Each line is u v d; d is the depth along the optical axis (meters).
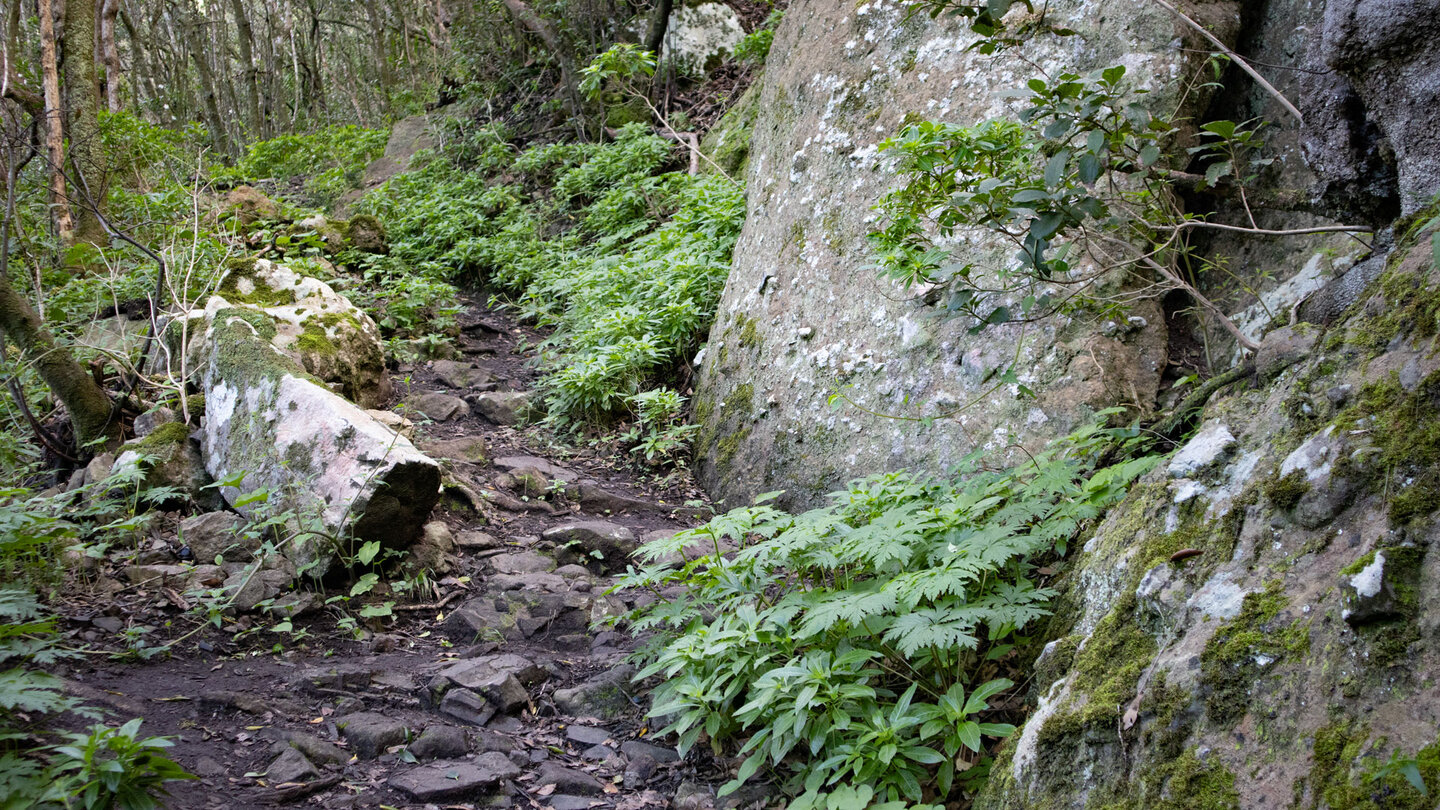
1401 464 2.02
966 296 3.23
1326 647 1.91
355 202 11.80
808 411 4.75
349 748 2.87
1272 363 2.67
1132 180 3.70
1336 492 2.11
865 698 2.79
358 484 3.93
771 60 6.83
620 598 4.02
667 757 3.00
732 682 3.03
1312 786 1.76
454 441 5.46
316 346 5.41
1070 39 4.16
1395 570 1.85
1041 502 3.09
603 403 5.91
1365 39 2.46
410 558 4.06
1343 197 2.85
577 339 6.75
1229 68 3.88
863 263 4.79
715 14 10.75
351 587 3.89
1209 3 3.86
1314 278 3.25
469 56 13.39
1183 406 3.16
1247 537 2.29
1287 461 2.29
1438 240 1.82
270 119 24.77
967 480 3.57
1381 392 2.19
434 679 3.25
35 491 4.67
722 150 8.65
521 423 6.13
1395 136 2.51
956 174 3.85
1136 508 2.76
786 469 4.74
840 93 5.41
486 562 4.31
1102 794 2.16
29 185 8.28
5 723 2.42
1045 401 3.66
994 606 2.84
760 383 5.20
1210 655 2.09
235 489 4.32
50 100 8.57
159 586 3.64
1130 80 3.83
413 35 23.03
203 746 2.72
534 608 3.91
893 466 4.15
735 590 3.26
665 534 4.71
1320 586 2.01
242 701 2.97
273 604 3.64
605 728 3.19
